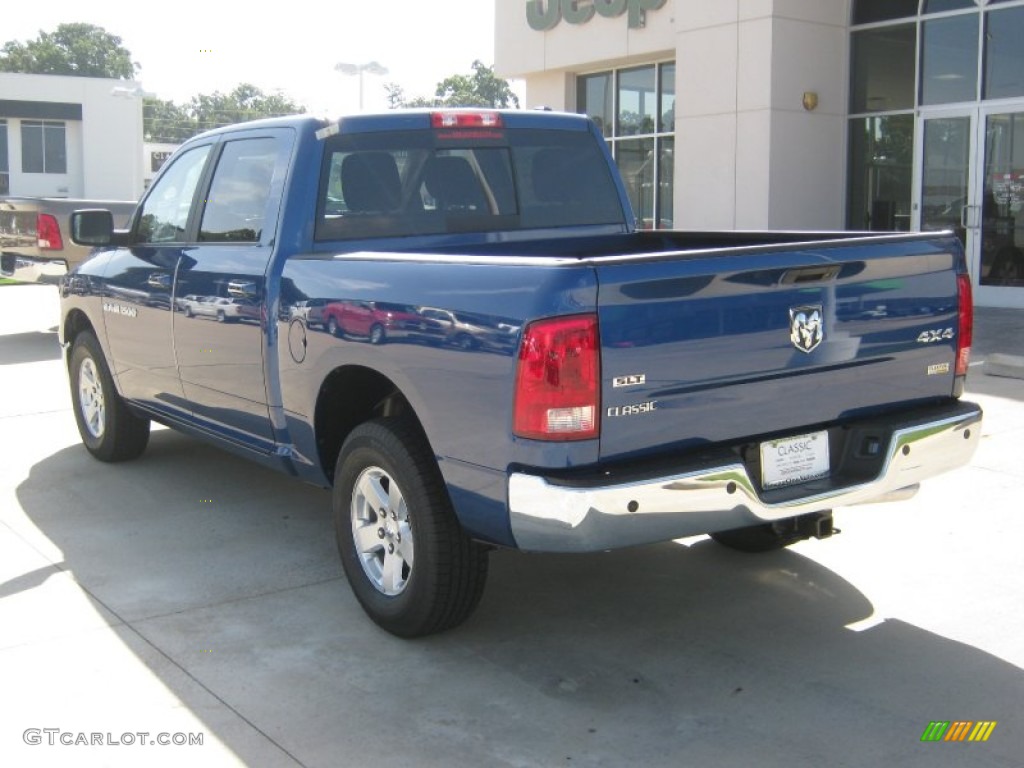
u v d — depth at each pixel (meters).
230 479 7.00
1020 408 8.37
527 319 3.72
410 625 4.46
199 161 6.05
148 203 6.53
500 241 5.69
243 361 5.34
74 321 7.37
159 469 7.23
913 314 4.48
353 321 4.51
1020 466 6.91
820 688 4.12
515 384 3.75
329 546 5.75
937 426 4.44
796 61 15.23
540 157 5.87
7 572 5.37
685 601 4.96
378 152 5.35
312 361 4.80
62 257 12.76
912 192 15.16
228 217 5.62
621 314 3.71
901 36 15.18
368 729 3.85
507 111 5.80
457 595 4.35
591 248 5.99
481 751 3.69
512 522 3.85
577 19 18.69
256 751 3.70
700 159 16.06
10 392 9.83
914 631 4.61
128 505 6.46
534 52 19.58
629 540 3.79
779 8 14.95
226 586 5.20
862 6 15.63
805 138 15.48
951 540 5.66
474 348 3.92
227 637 4.61
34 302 17.44
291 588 5.17
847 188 16.03
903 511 6.13
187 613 4.87
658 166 18.52
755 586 5.13
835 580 5.18
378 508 4.60
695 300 3.85
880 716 3.90
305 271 4.88
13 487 6.83
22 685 4.17
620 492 3.69
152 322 6.16
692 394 3.89
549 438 3.69
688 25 16.00
